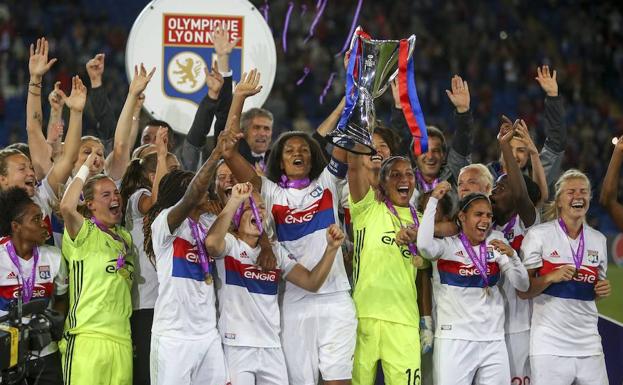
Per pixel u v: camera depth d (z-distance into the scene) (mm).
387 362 8469
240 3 10344
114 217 8281
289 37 25250
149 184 8961
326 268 8109
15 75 24422
